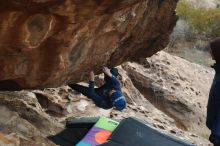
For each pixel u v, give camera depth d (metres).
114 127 5.64
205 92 12.79
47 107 7.14
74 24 4.15
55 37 4.25
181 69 13.17
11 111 5.23
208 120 4.11
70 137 5.64
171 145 5.32
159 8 6.19
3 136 4.66
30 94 6.55
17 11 3.54
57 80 5.23
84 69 5.68
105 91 5.99
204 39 19.95
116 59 6.51
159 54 13.16
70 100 7.60
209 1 25.61
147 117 8.88
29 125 5.14
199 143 8.85
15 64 4.34
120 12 4.84
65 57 4.73
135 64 11.90
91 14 4.13
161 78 11.81
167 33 7.00
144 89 11.40
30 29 3.84
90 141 5.38
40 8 3.63
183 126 11.01
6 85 4.91
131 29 5.74
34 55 4.37
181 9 21.11
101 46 5.38
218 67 4.04
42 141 5.00
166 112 11.16
